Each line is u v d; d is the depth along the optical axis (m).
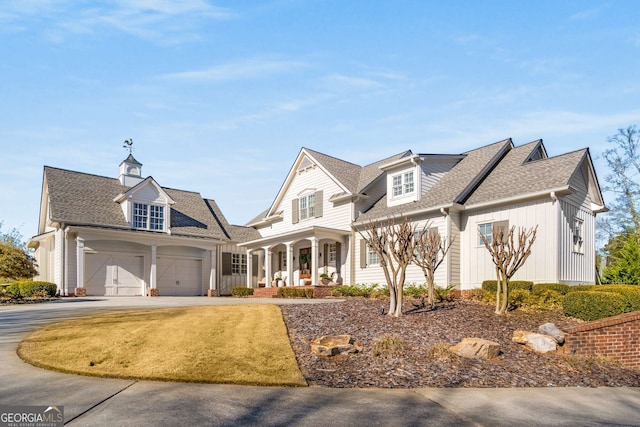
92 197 25.52
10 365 8.04
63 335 10.03
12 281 23.94
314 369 8.46
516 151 21.16
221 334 10.25
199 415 5.84
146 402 6.28
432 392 7.55
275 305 14.31
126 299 20.86
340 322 11.66
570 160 17.50
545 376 9.00
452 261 18.64
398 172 22.25
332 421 5.89
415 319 12.25
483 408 6.85
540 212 16.66
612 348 10.88
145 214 25.78
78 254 22.53
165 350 8.96
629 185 32.81
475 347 9.65
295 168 27.56
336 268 24.39
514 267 13.55
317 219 25.75
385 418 6.12
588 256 18.50
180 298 22.14
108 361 8.27
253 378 7.69
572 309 13.00
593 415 6.86
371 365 8.80
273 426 5.59
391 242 13.23
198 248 28.09
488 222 18.20
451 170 22.12
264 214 33.06
